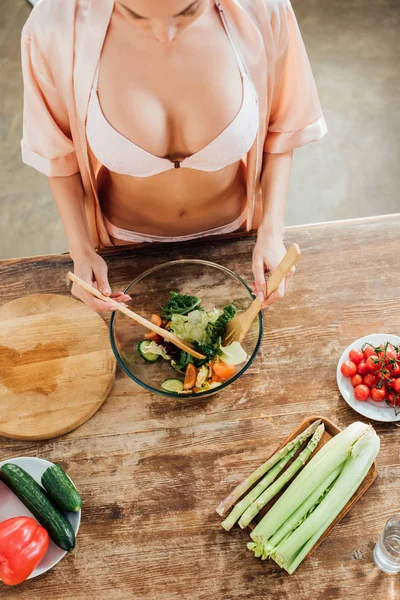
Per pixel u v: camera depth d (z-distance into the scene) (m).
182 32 1.44
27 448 1.57
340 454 1.43
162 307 1.66
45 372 1.65
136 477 1.53
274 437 1.57
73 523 1.44
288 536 1.40
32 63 1.55
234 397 1.63
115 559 1.43
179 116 1.55
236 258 1.85
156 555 1.43
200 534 1.45
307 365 1.67
